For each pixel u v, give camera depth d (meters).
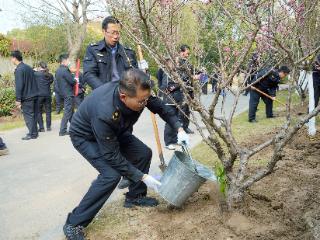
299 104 11.37
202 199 4.04
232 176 3.70
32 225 3.95
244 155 3.71
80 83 9.71
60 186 5.14
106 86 3.37
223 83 3.26
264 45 4.12
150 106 3.74
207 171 3.82
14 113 13.78
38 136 9.20
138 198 4.07
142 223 3.68
